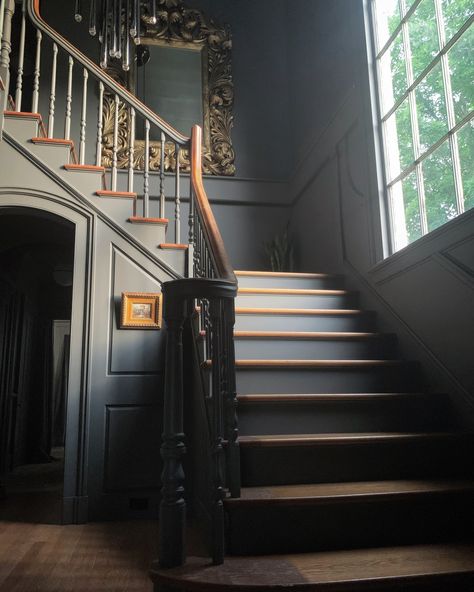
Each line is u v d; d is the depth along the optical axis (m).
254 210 5.34
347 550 1.84
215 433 1.86
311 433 2.43
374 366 2.84
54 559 2.24
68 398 3.12
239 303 3.47
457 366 2.67
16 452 6.18
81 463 3.05
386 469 2.21
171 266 3.38
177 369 1.82
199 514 2.78
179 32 5.52
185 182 5.10
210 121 5.39
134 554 2.32
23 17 3.54
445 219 2.93
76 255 3.31
